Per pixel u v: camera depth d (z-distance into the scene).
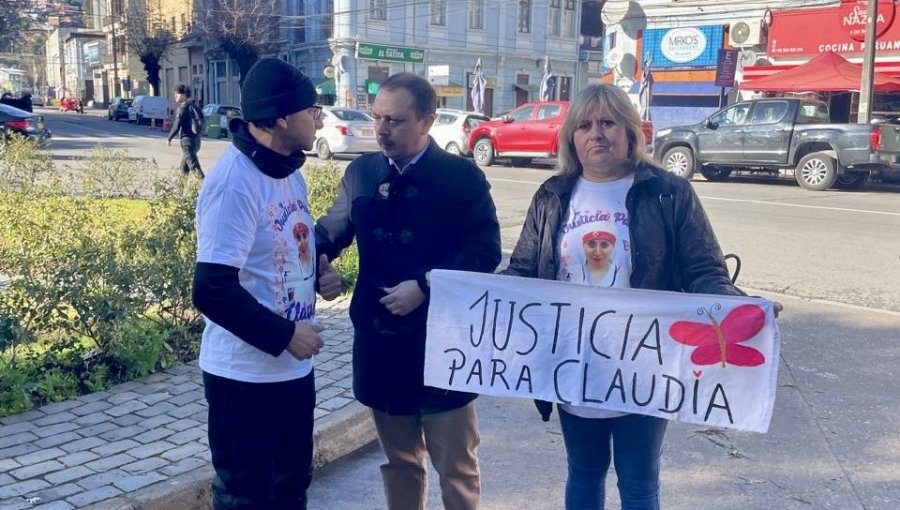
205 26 41.78
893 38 20.31
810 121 17.30
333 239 3.07
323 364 5.42
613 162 2.75
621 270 2.75
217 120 34.97
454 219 2.89
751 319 2.61
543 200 2.93
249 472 2.65
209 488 3.72
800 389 5.31
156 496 3.54
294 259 2.65
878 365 5.78
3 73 90.00
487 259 2.90
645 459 2.84
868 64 17.75
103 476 3.73
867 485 4.02
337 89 38.19
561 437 4.64
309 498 3.91
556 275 2.87
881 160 15.96
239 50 41.50
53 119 52.25
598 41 47.38
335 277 2.99
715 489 3.99
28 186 9.42
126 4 63.81
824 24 21.67
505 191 15.66
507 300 2.84
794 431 4.67
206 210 2.46
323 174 8.37
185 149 14.80
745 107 17.83
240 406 2.61
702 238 2.74
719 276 2.71
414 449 3.11
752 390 2.63
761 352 2.61
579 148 2.78
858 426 4.74
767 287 8.02
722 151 17.98
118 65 73.31
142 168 12.68
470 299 2.86
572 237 2.82
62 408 4.60
